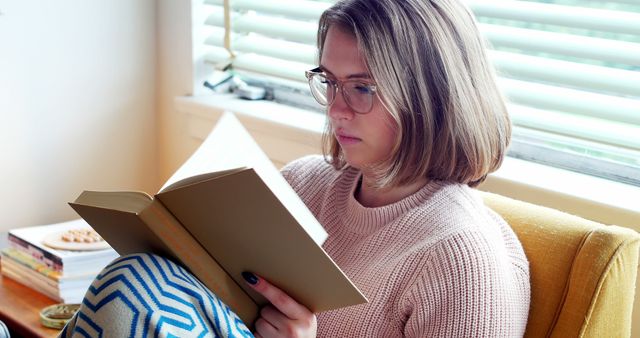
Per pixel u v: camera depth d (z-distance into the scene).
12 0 1.92
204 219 0.95
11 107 1.98
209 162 1.04
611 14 1.44
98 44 2.10
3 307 1.56
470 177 1.21
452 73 1.13
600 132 1.47
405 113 1.13
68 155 2.11
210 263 1.01
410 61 1.11
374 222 1.22
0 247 1.87
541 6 1.53
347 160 1.19
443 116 1.14
